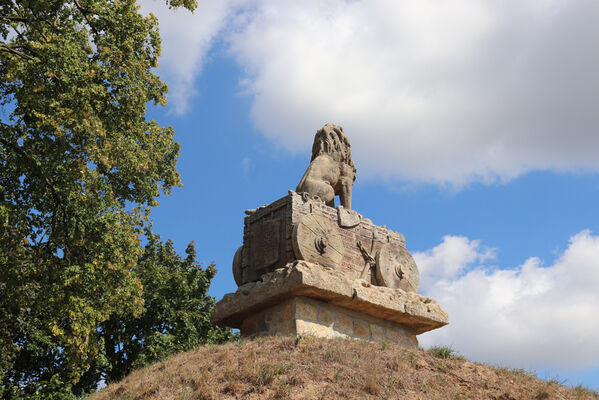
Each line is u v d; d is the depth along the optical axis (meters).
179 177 18.08
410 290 15.07
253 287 13.62
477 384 11.23
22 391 20.08
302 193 14.32
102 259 14.88
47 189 15.20
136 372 12.48
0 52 14.46
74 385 22.03
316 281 12.72
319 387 10.28
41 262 14.88
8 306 18.06
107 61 15.70
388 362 11.48
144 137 16.83
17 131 15.04
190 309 26.28
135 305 16.03
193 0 17.34
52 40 14.51
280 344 11.94
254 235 14.59
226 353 11.74
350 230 14.68
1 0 15.60
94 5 16.09
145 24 16.52
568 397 11.19
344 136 16.47
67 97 14.09
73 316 14.05
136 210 16.33
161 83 17.02
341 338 12.73
